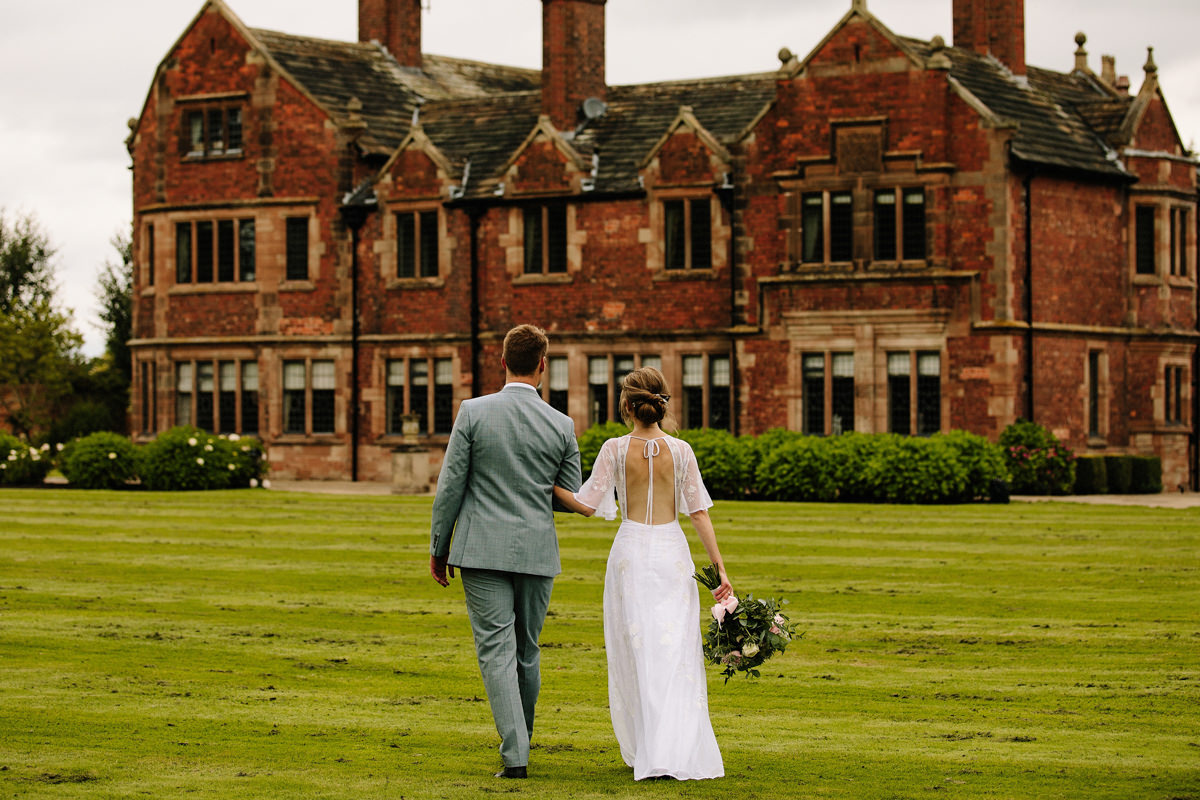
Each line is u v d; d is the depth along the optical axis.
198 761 9.13
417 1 44.84
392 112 41.47
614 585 8.93
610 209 36.56
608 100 39.31
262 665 12.39
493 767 9.01
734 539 21.19
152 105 41.38
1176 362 36.19
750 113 37.41
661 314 36.16
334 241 39.44
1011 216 32.19
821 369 33.62
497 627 8.83
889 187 32.72
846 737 9.87
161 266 41.25
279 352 39.97
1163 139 36.50
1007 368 32.03
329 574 17.86
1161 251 35.69
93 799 8.21
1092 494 32.00
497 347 37.78
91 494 30.80
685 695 8.70
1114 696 11.15
